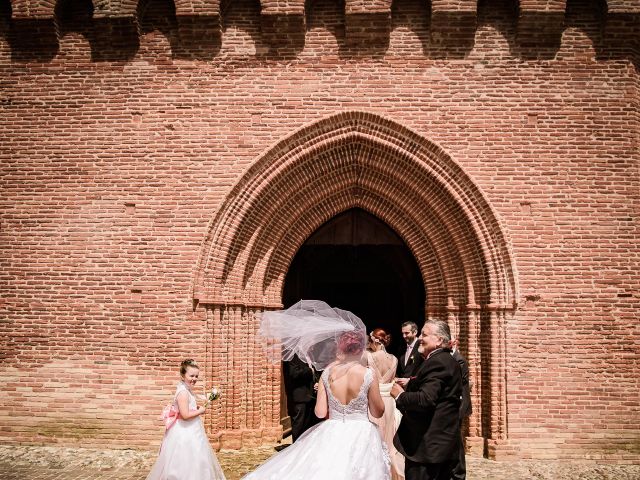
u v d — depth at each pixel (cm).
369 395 536
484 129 967
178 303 959
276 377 1016
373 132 978
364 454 509
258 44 996
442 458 504
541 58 973
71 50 1012
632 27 958
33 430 949
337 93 983
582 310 930
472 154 964
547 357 923
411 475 511
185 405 603
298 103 984
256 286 1014
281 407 1032
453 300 997
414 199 1010
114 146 992
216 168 980
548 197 952
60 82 1008
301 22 970
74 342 961
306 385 839
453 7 947
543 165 958
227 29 1001
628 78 967
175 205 977
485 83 973
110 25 984
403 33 987
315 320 602
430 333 538
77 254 977
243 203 977
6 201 992
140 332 956
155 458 881
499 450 902
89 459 873
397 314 1952
